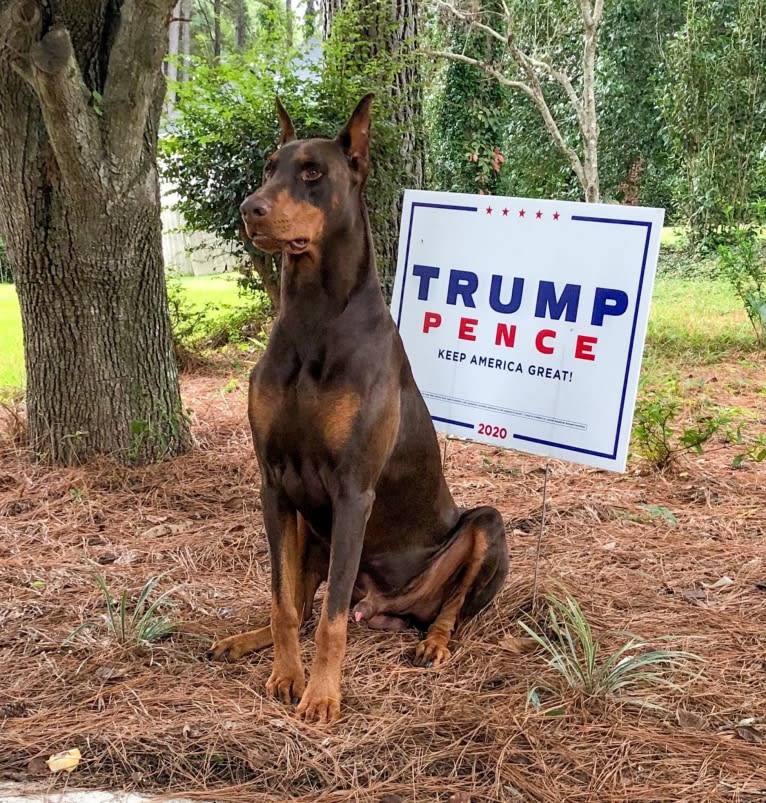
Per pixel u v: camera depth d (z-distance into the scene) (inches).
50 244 85.7
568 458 64.0
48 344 89.4
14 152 82.6
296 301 49.0
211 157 127.3
